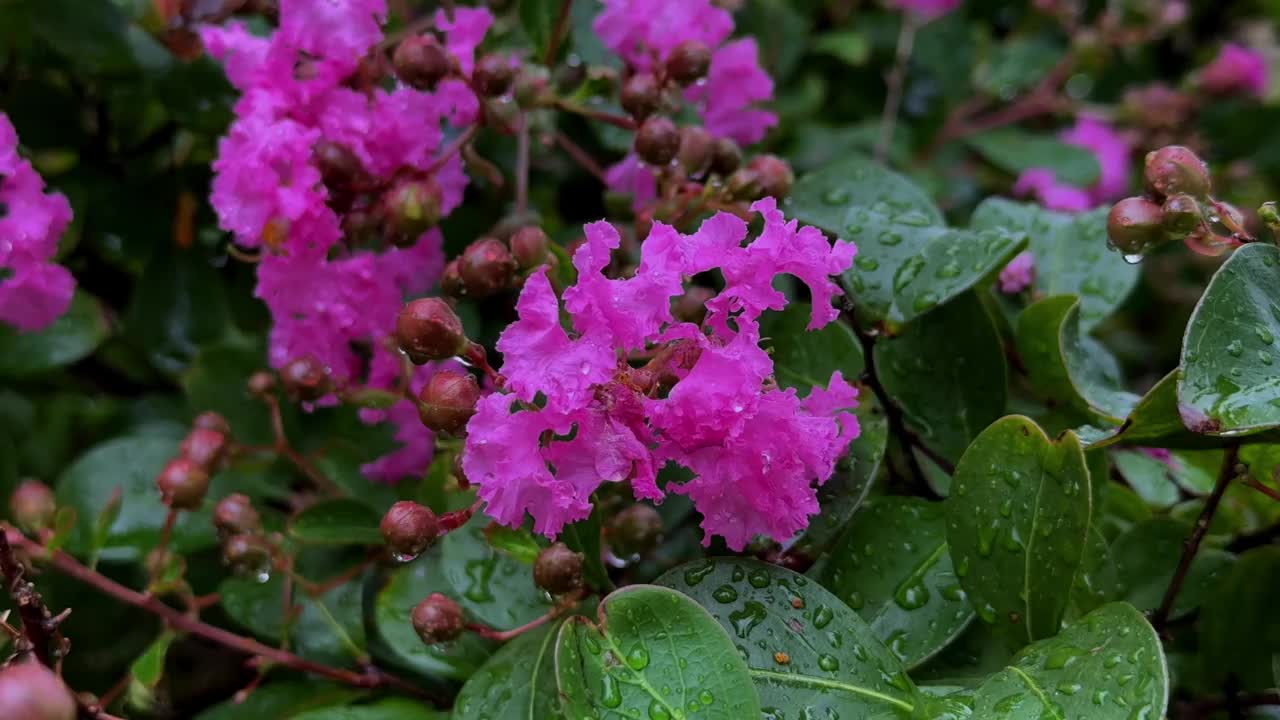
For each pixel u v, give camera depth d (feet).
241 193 1.23
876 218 1.24
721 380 1.09
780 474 1.11
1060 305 1.22
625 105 1.28
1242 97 1.87
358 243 1.26
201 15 1.30
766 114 1.35
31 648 1.12
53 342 1.39
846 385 1.15
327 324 1.27
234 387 1.39
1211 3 2.13
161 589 1.22
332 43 1.24
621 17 1.30
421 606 1.15
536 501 1.10
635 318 1.10
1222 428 1.06
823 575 1.18
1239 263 1.09
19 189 1.25
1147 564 1.22
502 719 1.13
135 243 1.43
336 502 1.30
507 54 1.35
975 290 1.24
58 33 1.37
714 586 1.12
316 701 1.22
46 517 1.19
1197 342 1.08
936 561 1.17
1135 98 1.86
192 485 1.22
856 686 1.09
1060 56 1.95
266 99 1.24
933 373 1.25
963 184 1.79
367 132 1.24
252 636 1.35
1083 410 1.24
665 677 1.07
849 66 1.80
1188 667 1.22
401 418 1.30
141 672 1.19
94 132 1.45
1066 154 1.74
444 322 1.13
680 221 1.24
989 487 1.14
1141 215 1.12
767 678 1.10
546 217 1.47
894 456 1.26
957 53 1.81
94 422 1.50
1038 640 1.13
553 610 1.16
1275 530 1.22
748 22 1.58
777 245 1.11
